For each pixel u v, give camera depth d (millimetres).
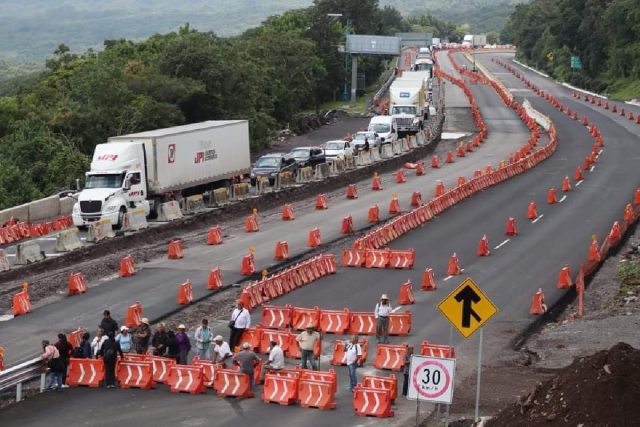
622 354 31406
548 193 104312
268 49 196625
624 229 86062
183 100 145000
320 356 52656
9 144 124562
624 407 30109
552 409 31203
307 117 187125
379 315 53875
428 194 108688
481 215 95250
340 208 101625
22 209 94875
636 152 138750
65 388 47750
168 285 69125
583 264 72125
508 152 147125
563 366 50156
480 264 75062
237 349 52750
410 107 155875
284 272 67562
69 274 71000
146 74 144750
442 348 48062
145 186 90000
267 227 91812
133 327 57750
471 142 153250
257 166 111938
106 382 47781
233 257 78250
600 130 166250
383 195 109500
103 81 136125
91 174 87438
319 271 71750
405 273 72750
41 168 117875
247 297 62344
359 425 41344
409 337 56594
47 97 148750
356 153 131125
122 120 132750
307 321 58531
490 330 58438
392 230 84125
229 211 98062
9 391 48000
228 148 103312
